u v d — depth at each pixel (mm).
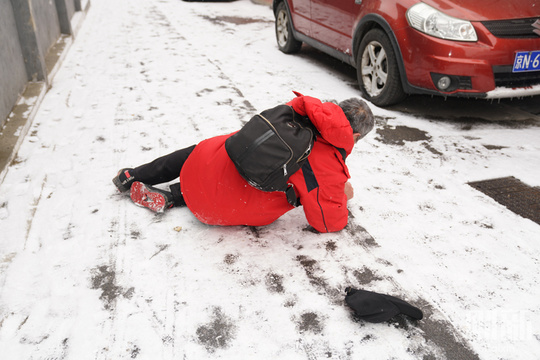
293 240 2582
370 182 3203
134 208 2832
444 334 1985
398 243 2572
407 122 4250
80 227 2633
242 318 2031
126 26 8703
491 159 3562
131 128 4000
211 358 1834
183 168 2545
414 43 4039
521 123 4297
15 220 2682
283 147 2074
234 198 2365
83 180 3133
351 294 2133
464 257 2465
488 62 3838
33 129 3938
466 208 2918
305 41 6129
